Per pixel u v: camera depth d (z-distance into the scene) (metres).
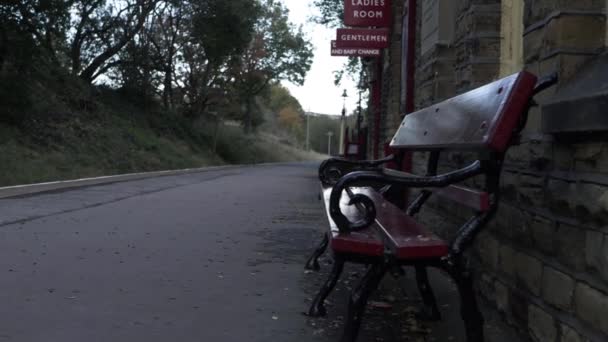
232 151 40.62
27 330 3.87
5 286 4.91
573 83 3.01
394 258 3.16
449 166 5.86
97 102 25.77
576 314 2.83
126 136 25.30
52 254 6.25
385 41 13.27
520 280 3.62
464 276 3.18
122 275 5.42
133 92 30.94
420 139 4.67
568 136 2.93
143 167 23.11
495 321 4.05
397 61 13.25
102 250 6.54
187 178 21.41
